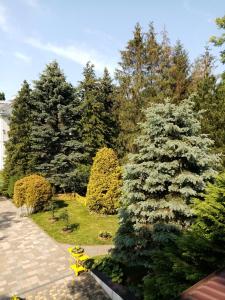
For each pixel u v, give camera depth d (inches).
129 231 446.6
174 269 263.6
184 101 444.5
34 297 421.1
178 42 972.6
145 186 415.2
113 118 1105.4
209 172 413.1
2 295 426.9
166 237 382.9
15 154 1024.2
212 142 426.6
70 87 1007.6
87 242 624.7
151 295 281.7
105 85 1129.4
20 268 510.3
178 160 418.3
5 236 665.6
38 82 982.4
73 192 1029.2
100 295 422.9
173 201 407.8
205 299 136.4
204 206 295.0
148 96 930.7
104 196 784.9
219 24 671.8
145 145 439.2
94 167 798.5
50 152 1026.7
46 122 1003.9
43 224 743.1
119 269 448.8
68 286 449.4
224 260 255.8
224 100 603.2
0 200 1049.5
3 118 1469.0
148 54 958.4
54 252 577.6
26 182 840.3
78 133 1051.9
